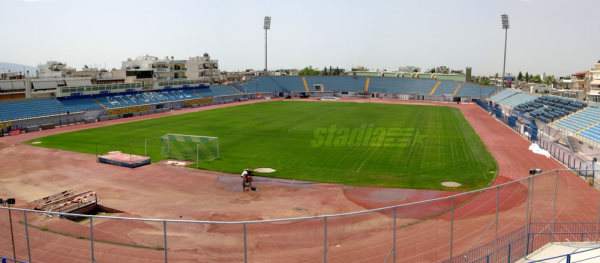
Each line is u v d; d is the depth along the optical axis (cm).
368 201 3112
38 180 3706
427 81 14938
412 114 9319
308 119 8181
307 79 15888
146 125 7425
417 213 2773
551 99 8050
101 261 2036
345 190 3400
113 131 6700
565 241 2275
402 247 2183
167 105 10456
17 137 6184
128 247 2203
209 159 4528
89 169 4094
